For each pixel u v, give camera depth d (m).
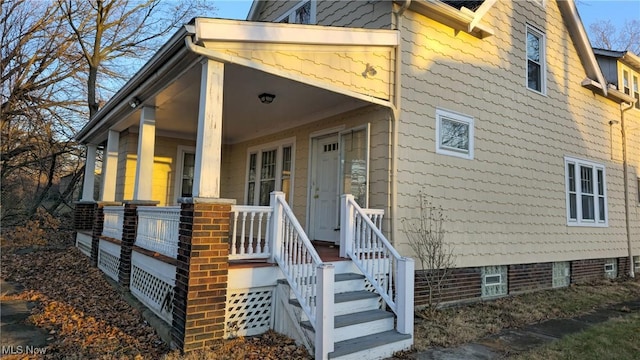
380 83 5.68
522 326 5.41
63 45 15.05
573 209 9.14
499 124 7.49
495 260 7.13
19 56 14.37
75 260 9.33
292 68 4.76
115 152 8.49
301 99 6.00
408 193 5.83
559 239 8.62
